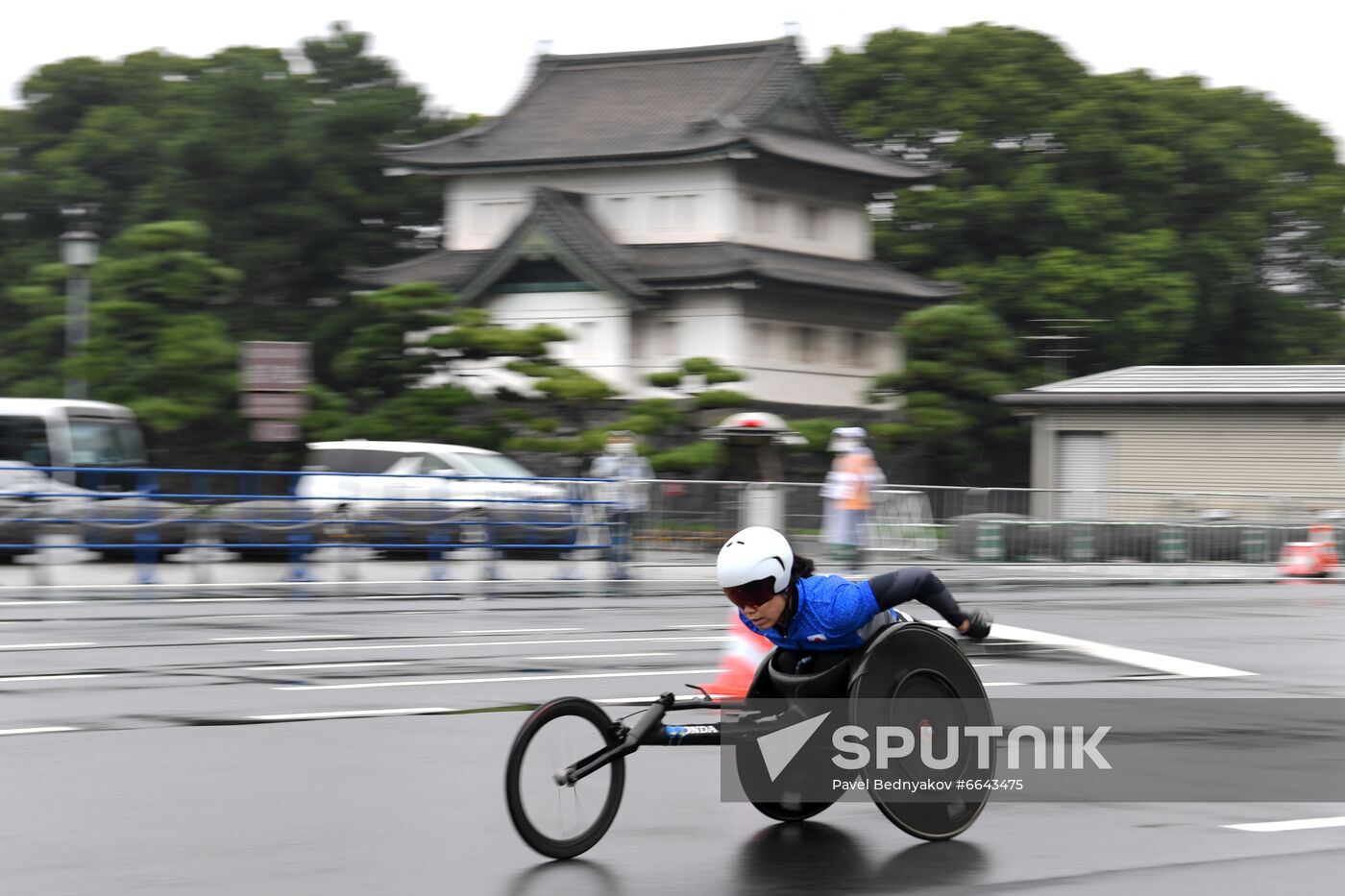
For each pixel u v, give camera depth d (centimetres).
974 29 7575
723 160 6450
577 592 2825
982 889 812
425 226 7519
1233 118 7831
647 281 6328
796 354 6638
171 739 1221
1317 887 817
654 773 1120
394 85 7875
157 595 2556
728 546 907
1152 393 5334
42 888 791
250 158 6781
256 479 2930
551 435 5150
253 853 870
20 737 1227
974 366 5794
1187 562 3712
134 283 4922
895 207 7412
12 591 2591
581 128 6819
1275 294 7988
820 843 912
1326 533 3834
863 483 3219
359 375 5109
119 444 4047
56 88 7525
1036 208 7119
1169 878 836
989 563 3478
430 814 975
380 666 1673
